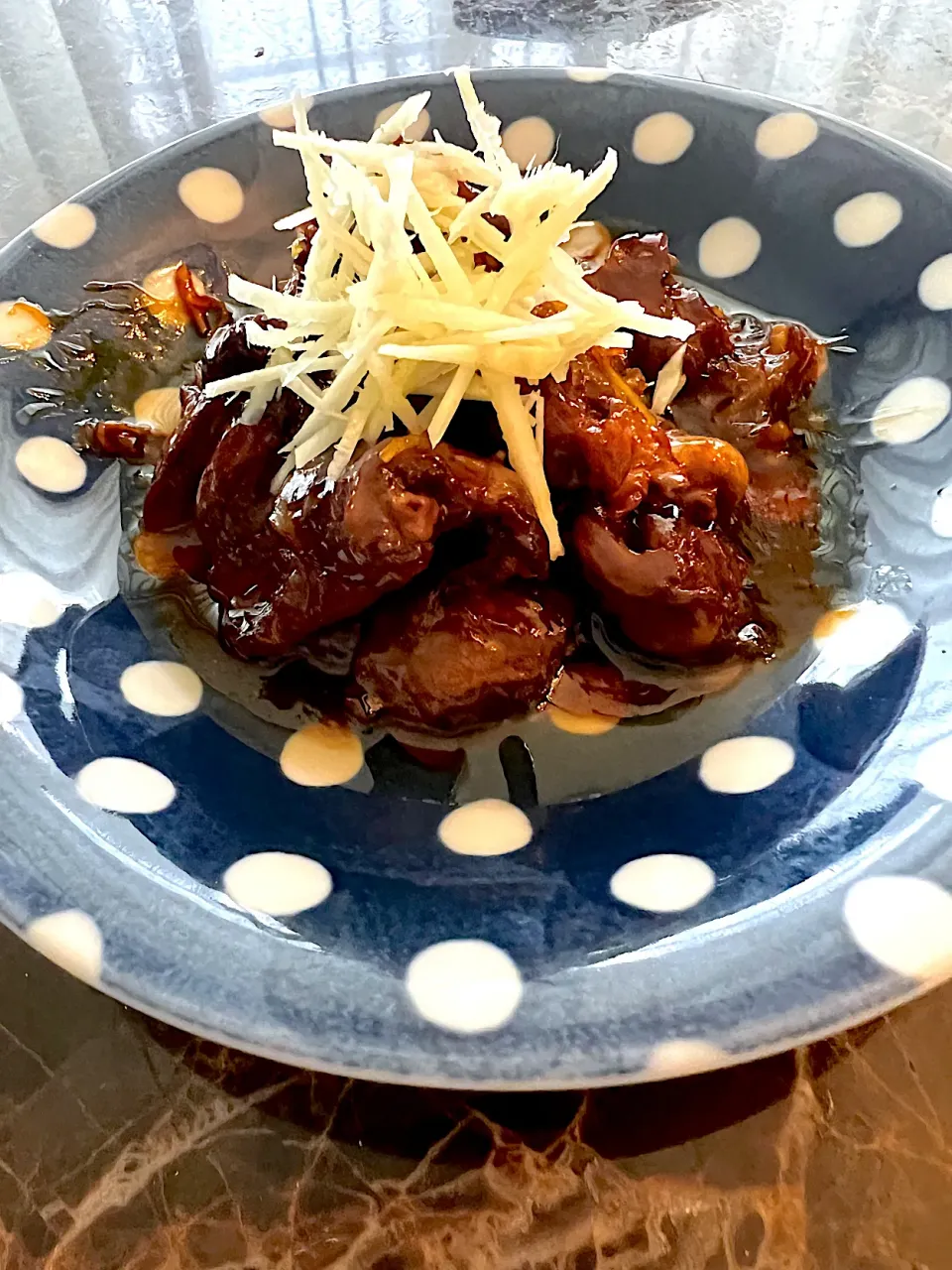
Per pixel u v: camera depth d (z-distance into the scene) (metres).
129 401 0.32
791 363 0.31
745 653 0.26
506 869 0.21
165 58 0.52
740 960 0.17
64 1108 0.21
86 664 0.25
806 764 0.22
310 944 0.18
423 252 0.26
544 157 0.35
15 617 0.25
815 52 0.49
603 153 0.35
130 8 0.55
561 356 0.25
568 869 0.21
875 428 0.29
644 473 0.26
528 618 0.26
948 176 0.30
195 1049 0.22
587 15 0.52
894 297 0.31
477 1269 0.19
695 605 0.25
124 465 0.30
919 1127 0.20
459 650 0.25
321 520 0.24
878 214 0.31
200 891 0.19
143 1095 0.21
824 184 0.32
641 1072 0.16
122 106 0.49
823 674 0.25
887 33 0.49
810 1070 0.21
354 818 0.23
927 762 0.20
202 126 0.47
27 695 0.23
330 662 0.27
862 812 0.20
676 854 0.21
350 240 0.25
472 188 0.27
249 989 0.17
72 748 0.22
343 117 0.35
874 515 0.28
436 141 0.28
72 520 0.29
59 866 0.19
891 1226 0.19
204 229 0.34
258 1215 0.20
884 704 0.23
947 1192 0.19
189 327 0.33
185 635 0.27
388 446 0.24
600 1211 0.19
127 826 0.21
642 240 0.31
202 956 0.18
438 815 0.23
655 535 0.25
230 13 0.54
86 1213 0.20
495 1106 0.21
